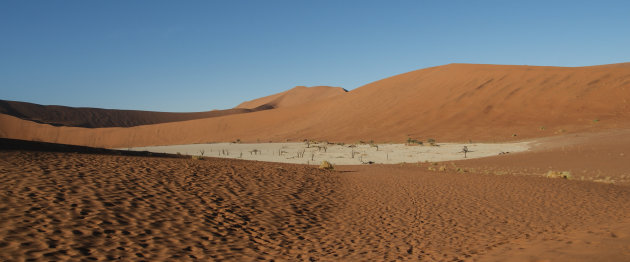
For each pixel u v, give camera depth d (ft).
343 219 30.37
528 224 28.94
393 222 29.68
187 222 24.43
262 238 23.44
